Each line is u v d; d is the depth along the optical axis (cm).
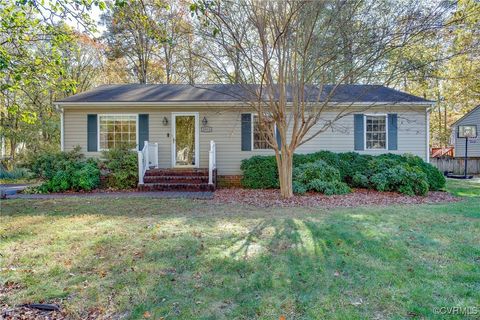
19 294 271
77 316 238
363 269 315
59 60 593
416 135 1094
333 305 247
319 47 695
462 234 429
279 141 1068
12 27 549
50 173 941
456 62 1695
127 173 965
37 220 535
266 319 229
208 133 1094
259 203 713
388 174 889
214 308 245
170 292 272
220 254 359
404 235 428
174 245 391
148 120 1089
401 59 744
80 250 378
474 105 2173
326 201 742
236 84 823
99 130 1080
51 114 1709
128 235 439
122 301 257
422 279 290
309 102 866
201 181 977
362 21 683
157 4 614
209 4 446
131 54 1919
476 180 1281
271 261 338
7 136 1672
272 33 684
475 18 694
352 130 1087
